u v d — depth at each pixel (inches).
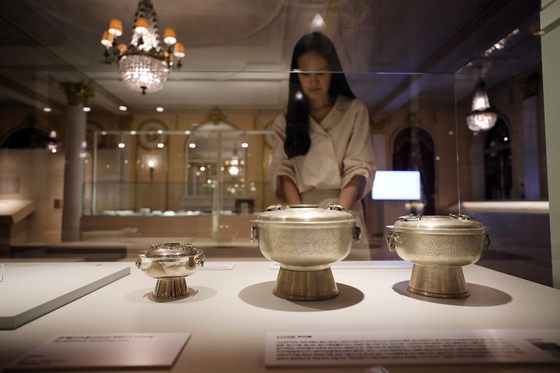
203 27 67.1
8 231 130.0
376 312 42.2
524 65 80.4
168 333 35.2
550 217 56.7
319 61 80.2
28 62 86.9
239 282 58.7
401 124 115.7
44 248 93.9
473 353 30.4
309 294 47.6
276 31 67.8
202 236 89.7
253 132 100.6
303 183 86.6
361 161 86.5
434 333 35.0
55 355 29.7
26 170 155.2
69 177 155.1
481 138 122.4
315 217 44.2
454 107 117.4
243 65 83.5
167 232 91.2
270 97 90.4
